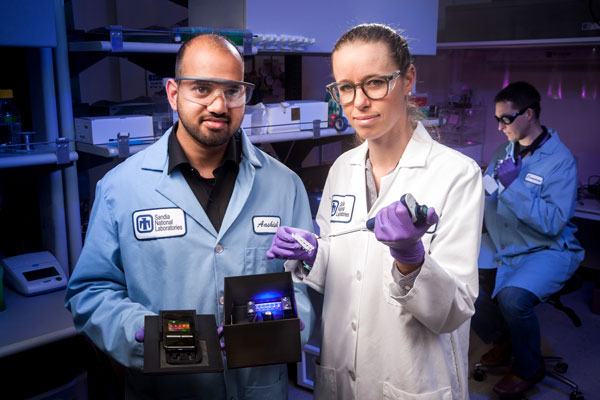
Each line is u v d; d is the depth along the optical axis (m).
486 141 4.45
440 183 1.24
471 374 2.79
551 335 3.23
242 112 1.22
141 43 1.90
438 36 3.91
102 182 1.34
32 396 1.76
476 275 1.21
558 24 3.35
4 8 1.65
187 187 1.29
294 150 2.97
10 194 2.14
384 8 2.73
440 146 1.31
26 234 2.18
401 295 1.12
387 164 1.33
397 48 1.15
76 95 2.18
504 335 2.82
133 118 2.01
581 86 3.94
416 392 1.23
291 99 3.05
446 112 4.26
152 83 2.97
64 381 1.85
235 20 2.19
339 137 2.93
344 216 1.37
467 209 1.22
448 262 1.20
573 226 2.87
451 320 1.15
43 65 1.93
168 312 1.17
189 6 2.43
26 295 1.93
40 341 1.63
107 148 1.87
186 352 1.09
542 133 2.84
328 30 2.49
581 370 2.83
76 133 2.04
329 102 2.60
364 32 1.15
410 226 0.96
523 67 4.15
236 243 1.31
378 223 0.99
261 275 1.20
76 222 2.14
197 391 1.29
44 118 1.97
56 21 1.94
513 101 2.78
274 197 1.39
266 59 2.96
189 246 1.27
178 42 2.06
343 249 1.36
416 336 1.23
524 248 2.77
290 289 1.22
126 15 2.81
